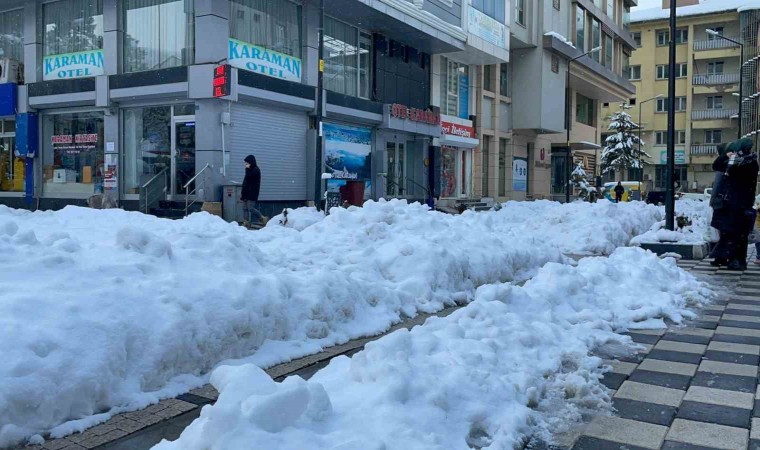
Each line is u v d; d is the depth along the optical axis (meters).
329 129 20.05
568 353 4.91
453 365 4.00
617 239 13.75
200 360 4.38
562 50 33.50
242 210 15.88
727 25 60.84
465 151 29.16
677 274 8.26
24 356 3.44
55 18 19.05
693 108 62.72
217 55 15.88
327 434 2.98
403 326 6.12
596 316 6.06
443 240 8.20
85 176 18.66
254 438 2.68
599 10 41.59
